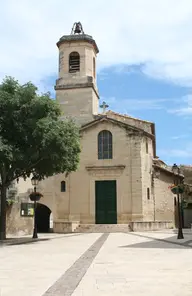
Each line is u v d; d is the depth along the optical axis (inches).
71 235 1125.7
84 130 1440.7
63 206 1408.7
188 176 1720.0
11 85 911.0
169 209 1476.4
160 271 408.2
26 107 876.0
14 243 823.1
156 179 1475.1
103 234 1147.9
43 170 961.5
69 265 469.4
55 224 1337.4
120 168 1386.6
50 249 687.1
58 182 1427.2
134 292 304.3
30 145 877.8
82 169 1417.3
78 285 337.1
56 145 874.1
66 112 1525.6
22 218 1146.0
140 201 1353.3
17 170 924.0
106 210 1381.6
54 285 339.0
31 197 1021.2
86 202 1395.2
